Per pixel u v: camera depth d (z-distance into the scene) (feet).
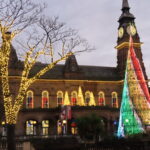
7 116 72.13
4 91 72.43
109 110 221.66
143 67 263.29
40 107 219.41
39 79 228.84
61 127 205.46
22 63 219.61
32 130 211.20
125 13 270.05
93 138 117.50
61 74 240.53
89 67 262.47
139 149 81.61
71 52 78.59
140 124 183.62
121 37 266.16
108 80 252.01
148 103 219.82
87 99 244.22
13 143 71.36
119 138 90.89
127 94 193.88
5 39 72.02
